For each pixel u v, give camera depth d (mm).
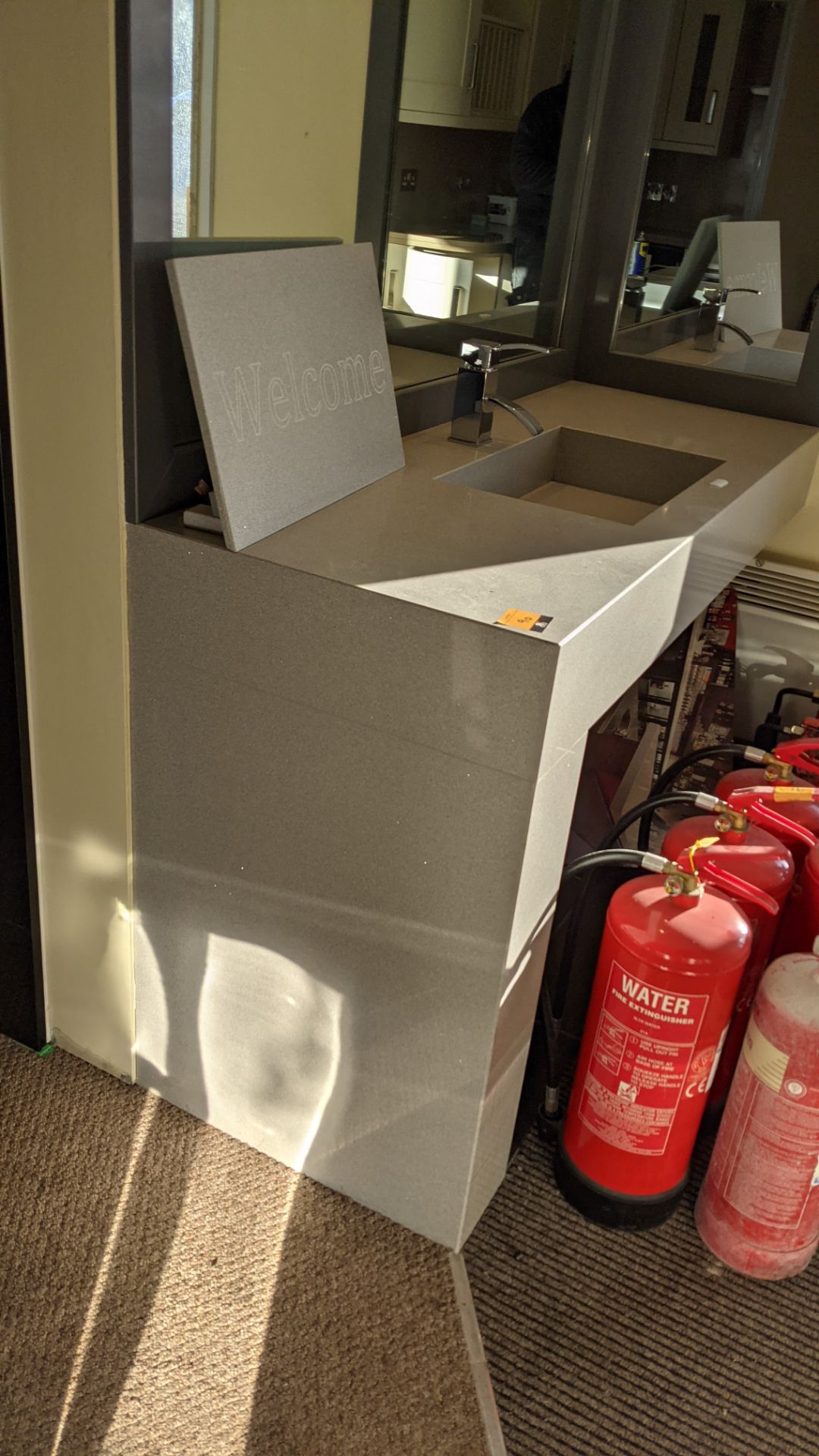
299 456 1346
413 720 1183
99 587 1334
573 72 1937
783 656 2418
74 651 1395
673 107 2006
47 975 1692
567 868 1450
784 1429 1329
